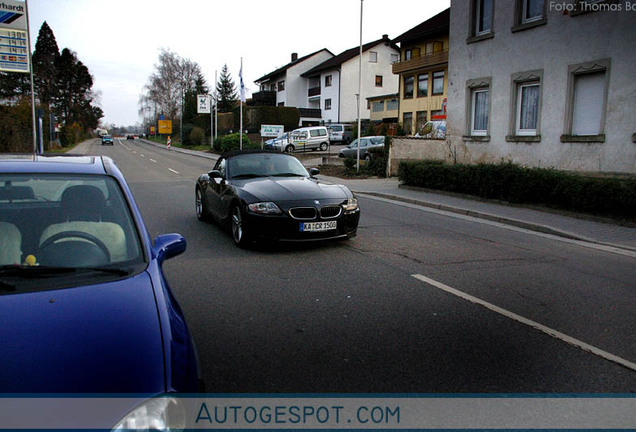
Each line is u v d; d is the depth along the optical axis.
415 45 42.50
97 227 2.95
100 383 1.90
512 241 8.59
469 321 4.58
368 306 4.92
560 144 13.27
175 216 10.43
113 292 2.48
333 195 7.30
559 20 13.07
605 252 7.96
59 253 2.74
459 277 6.11
